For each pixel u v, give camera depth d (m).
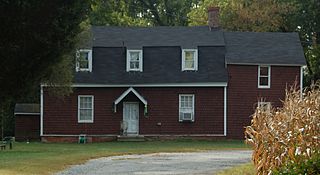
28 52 19.22
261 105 20.64
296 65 54.84
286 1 64.69
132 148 44.56
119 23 70.81
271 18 64.44
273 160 17.14
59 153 38.28
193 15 72.44
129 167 29.77
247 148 45.38
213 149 44.50
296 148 15.63
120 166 30.38
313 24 64.88
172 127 53.78
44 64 19.77
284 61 54.75
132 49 54.81
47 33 19.06
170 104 53.91
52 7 18.84
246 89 54.34
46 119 53.19
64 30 19.34
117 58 55.03
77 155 36.78
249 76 54.47
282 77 54.94
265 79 54.69
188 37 56.69
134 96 53.69
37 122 56.34
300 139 16.30
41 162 30.94
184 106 53.94
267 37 57.22
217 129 53.78
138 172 26.95
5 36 18.83
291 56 55.38
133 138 53.16
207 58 55.06
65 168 28.91
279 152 17.02
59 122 53.31
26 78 19.70
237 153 40.66
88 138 53.31
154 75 54.25
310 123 16.84
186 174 25.66
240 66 54.44
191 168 28.97
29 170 26.44
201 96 54.03
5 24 18.61
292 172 12.36
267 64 54.50
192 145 48.19
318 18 64.31
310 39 66.06
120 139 53.22
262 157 18.02
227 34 57.31
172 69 54.59
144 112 53.66
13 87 19.78
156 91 54.06
